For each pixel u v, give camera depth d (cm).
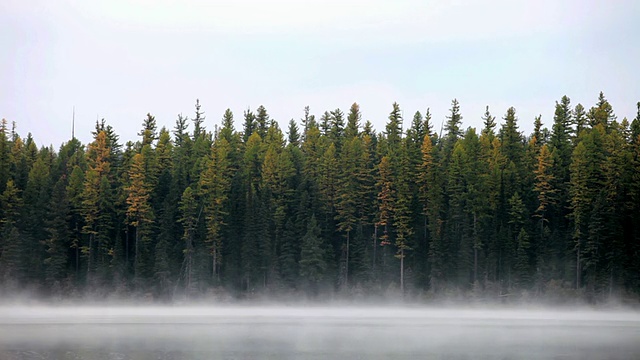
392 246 9956
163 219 9662
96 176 9844
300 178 10694
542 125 11662
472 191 9869
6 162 10662
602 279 8975
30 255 9419
